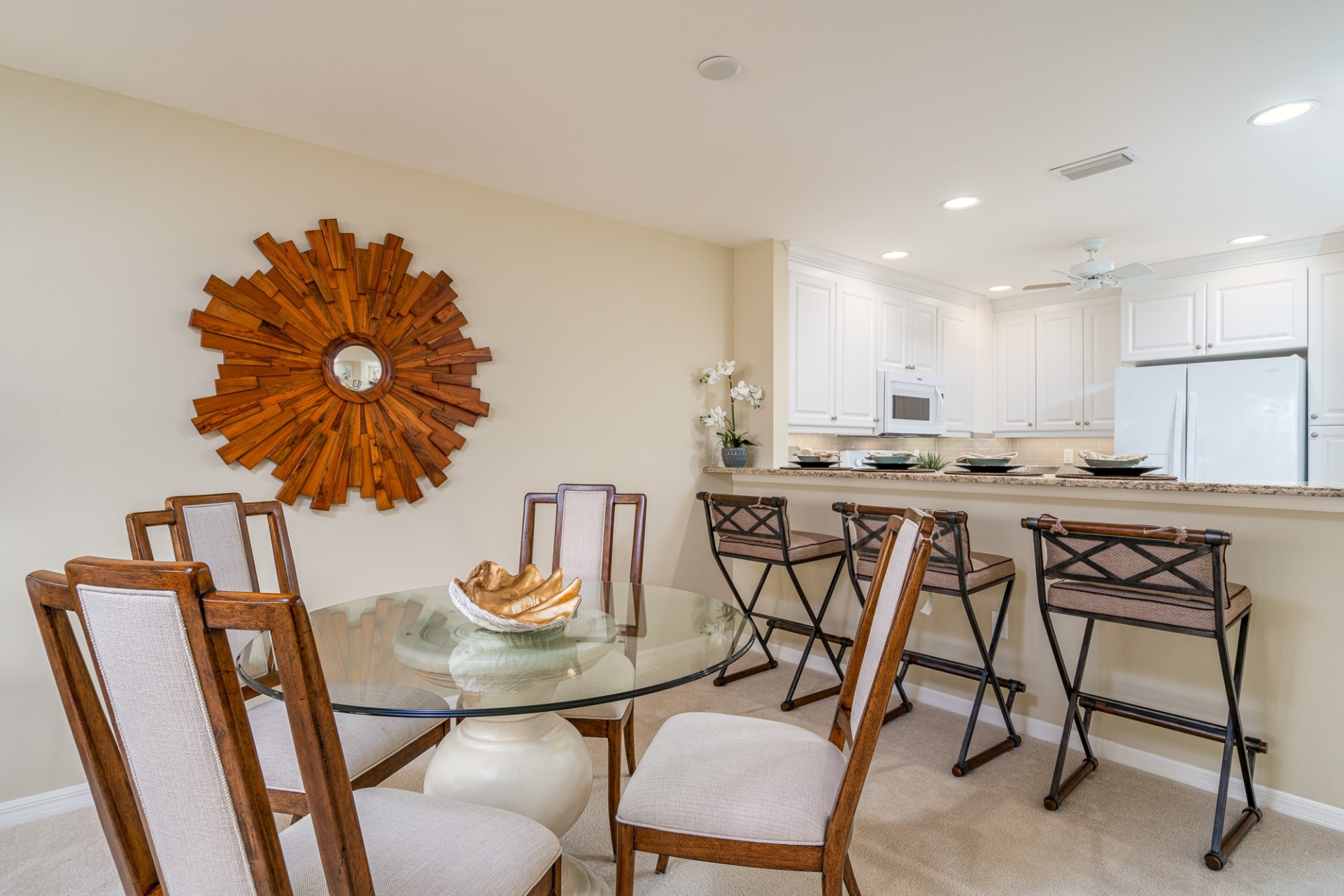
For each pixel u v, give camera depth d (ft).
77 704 2.95
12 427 6.91
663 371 12.32
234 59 6.82
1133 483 7.72
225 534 6.30
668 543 12.46
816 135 8.42
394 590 9.31
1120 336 15.48
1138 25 6.16
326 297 8.69
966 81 7.17
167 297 7.71
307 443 8.57
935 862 6.20
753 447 12.91
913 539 4.35
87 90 7.29
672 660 4.99
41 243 7.05
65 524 7.17
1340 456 12.26
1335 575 6.72
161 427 7.68
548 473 10.82
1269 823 6.84
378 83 7.27
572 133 8.41
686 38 6.47
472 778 5.41
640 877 6.07
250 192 8.23
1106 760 8.21
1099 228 11.93
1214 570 5.99
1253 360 13.47
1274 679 7.08
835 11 6.04
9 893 5.86
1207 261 13.71
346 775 2.67
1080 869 6.10
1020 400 17.39
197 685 2.50
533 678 4.60
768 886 5.93
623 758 8.14
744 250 13.19
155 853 2.91
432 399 9.59
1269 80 7.05
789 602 12.01
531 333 10.64
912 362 15.55
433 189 9.66
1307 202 10.57
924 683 10.05
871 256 13.70
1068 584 7.06
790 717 9.37
